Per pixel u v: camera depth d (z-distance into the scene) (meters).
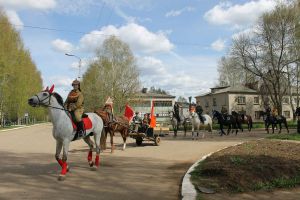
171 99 106.19
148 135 21.30
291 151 15.27
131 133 21.00
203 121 27.92
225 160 12.75
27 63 70.69
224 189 9.20
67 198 8.41
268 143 19.00
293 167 11.64
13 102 62.81
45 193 8.91
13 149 20.42
